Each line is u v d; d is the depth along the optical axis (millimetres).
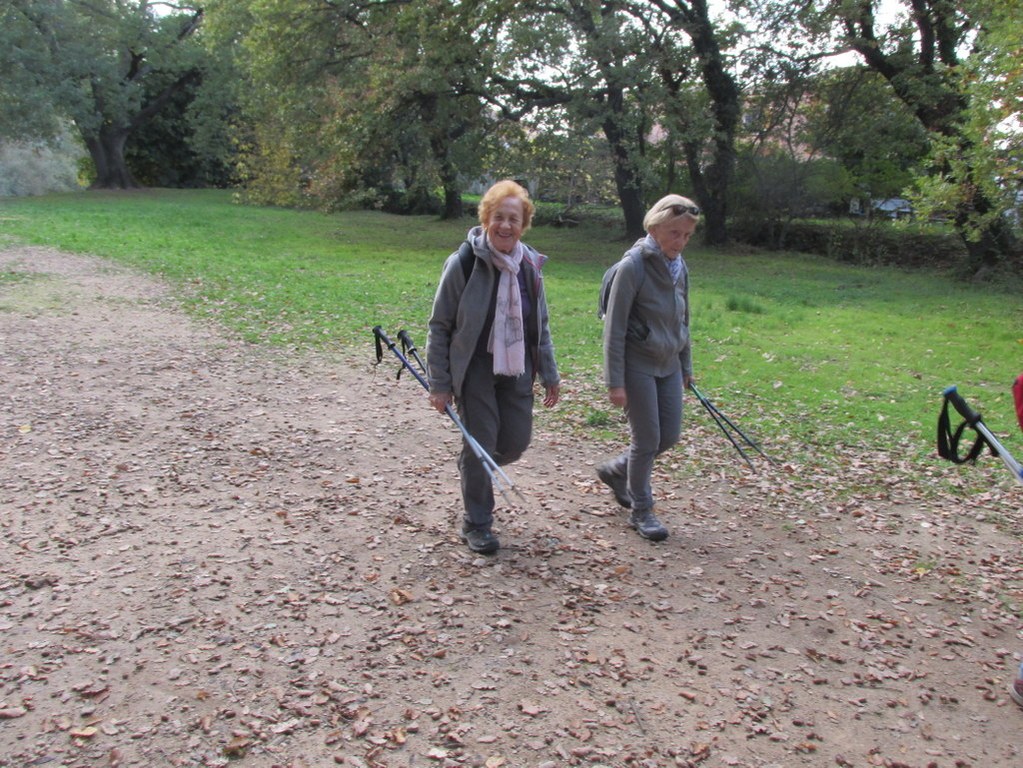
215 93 36531
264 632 3465
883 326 11625
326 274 14789
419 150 21297
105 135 40156
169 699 3010
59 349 8406
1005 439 6645
